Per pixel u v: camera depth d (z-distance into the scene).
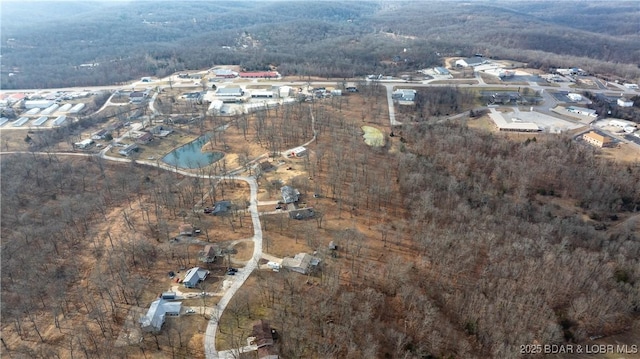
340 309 112.19
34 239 152.75
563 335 111.06
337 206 163.50
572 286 122.50
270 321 110.31
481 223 148.62
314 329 107.44
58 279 133.38
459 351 102.88
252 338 105.06
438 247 133.50
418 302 112.69
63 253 146.25
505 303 112.69
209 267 131.88
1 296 126.56
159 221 158.88
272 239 144.62
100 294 124.19
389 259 133.62
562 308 118.50
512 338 104.25
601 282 125.44
